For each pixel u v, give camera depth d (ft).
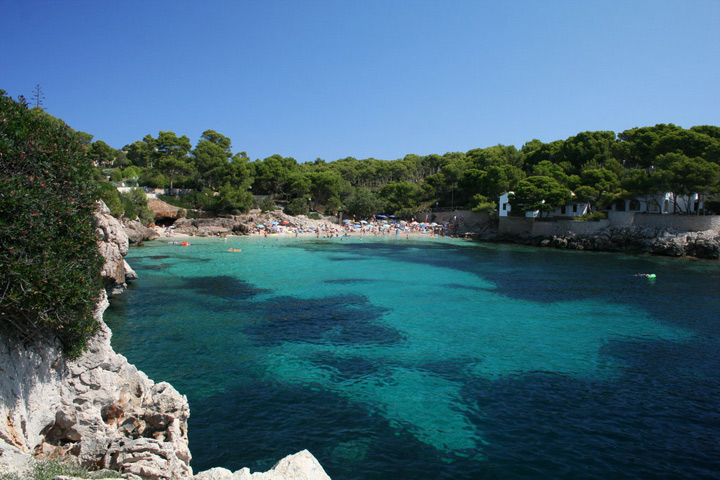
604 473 49.06
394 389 70.03
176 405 48.47
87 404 41.63
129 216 283.38
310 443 54.19
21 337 35.88
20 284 32.48
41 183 35.70
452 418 61.05
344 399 66.39
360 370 77.61
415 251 269.23
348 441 54.80
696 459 51.93
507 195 349.20
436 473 48.60
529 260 227.61
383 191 504.84
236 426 57.77
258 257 227.61
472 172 408.26
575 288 152.76
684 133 276.00
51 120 42.50
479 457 51.88
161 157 448.24
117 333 95.09
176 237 320.70
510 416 61.77
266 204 409.28
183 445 44.47
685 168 238.68
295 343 91.50
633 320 111.86
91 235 40.55
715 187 232.12
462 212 414.62
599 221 285.64
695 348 90.94
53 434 39.22
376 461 50.62
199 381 71.61
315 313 116.06
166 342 90.12
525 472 49.06
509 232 339.57
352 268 194.59
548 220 308.40
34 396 36.76
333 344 91.15
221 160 420.77
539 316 115.14
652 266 205.87
